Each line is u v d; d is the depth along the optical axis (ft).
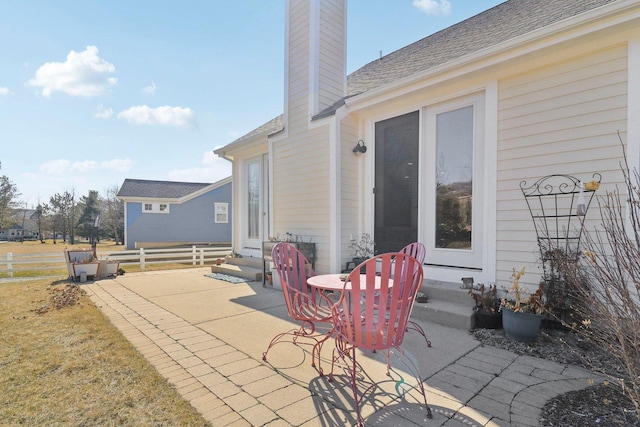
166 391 7.29
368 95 16.66
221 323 12.31
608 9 9.80
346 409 6.62
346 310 7.11
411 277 7.08
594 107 11.02
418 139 16.03
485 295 11.82
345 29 21.75
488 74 13.26
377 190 17.95
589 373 8.09
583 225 10.64
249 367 8.54
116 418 6.28
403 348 9.75
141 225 55.06
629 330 6.28
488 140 13.41
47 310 14.12
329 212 18.16
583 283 8.35
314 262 18.80
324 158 18.49
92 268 22.17
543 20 13.02
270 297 16.62
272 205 22.25
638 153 10.10
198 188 65.26
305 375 8.10
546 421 6.14
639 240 6.91
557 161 11.73
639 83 10.12
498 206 13.07
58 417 6.31
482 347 9.83
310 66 19.74
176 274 24.59
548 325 10.72
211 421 6.19
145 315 13.37
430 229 15.62
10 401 6.88
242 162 28.32
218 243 59.11
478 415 6.37
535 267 12.03
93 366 8.54
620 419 6.08
